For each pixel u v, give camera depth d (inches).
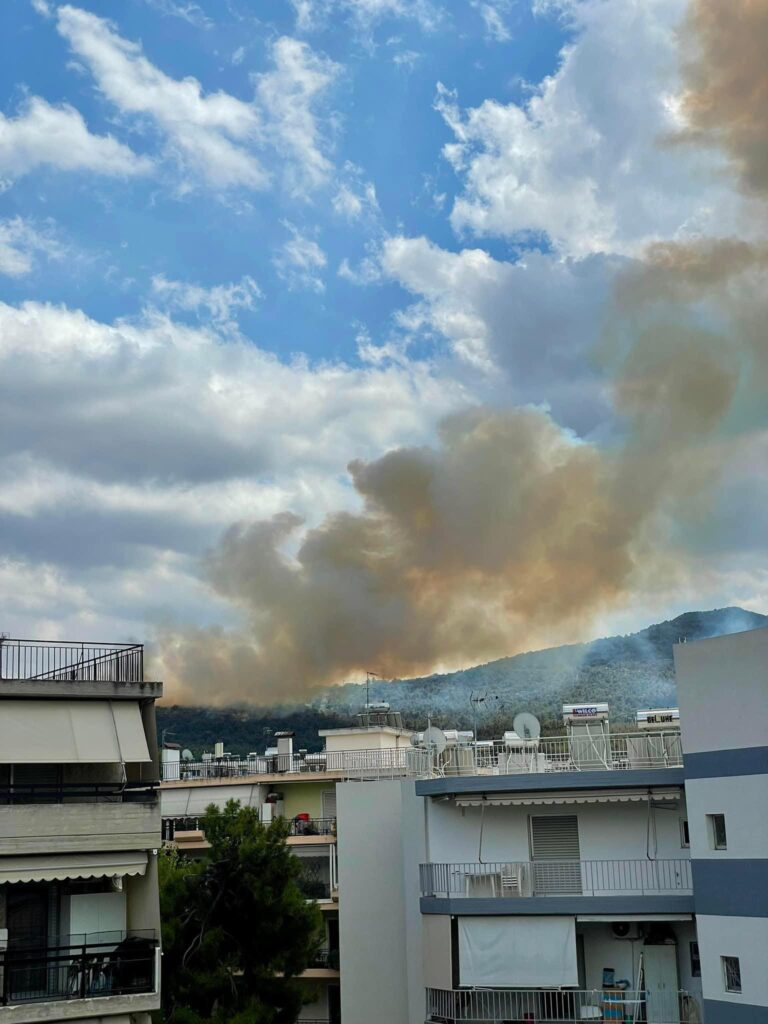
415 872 1569.9
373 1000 1700.3
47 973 1151.0
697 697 1344.7
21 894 1206.3
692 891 1360.7
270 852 1544.0
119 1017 1168.2
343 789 1787.6
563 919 1398.9
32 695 1210.0
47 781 1246.3
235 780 2613.2
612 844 1461.6
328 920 2226.9
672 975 1392.7
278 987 1503.4
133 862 1202.6
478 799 1493.6
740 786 1283.2
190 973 1433.3
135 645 1282.0
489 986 1408.7
